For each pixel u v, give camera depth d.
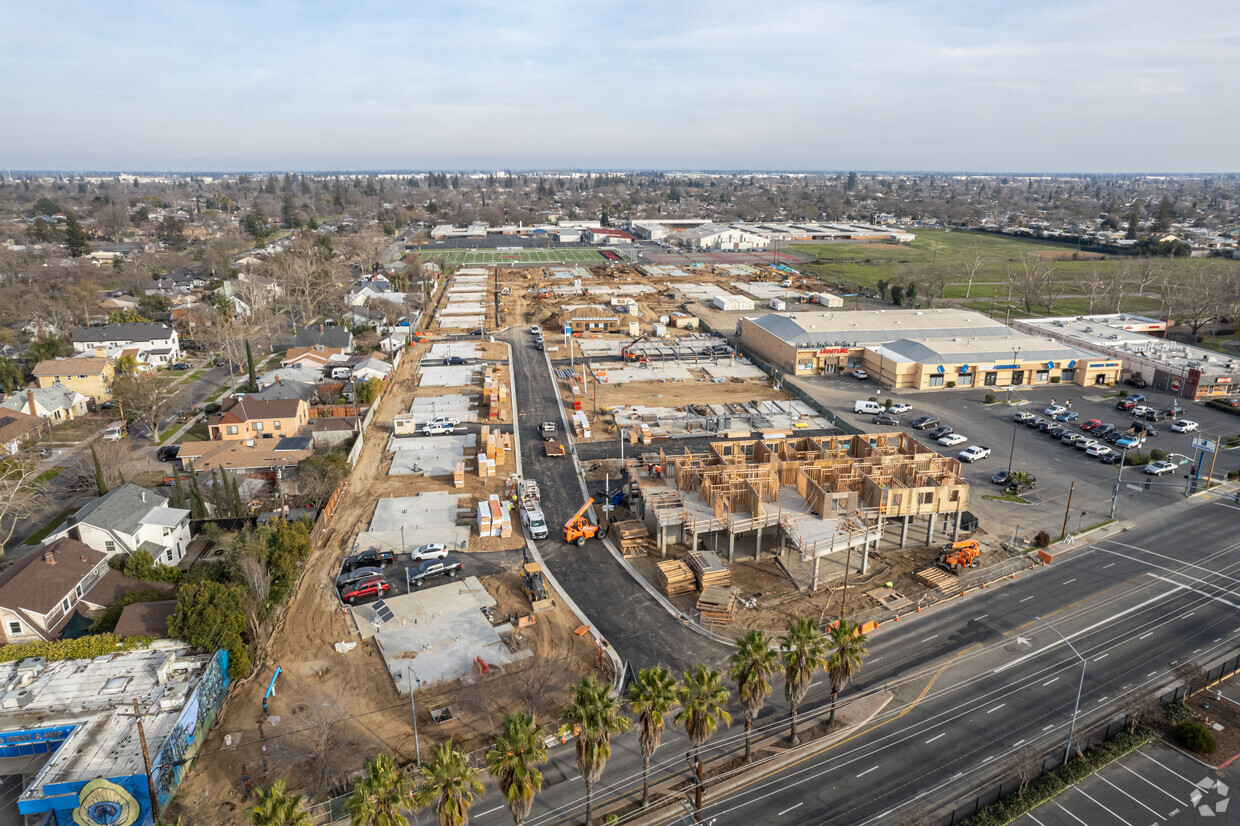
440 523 76.25
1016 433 102.00
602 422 107.19
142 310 179.50
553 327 171.50
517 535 73.75
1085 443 94.31
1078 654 54.91
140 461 90.31
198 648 52.84
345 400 113.12
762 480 71.00
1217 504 79.12
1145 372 122.88
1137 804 41.62
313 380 124.50
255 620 55.88
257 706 49.53
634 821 40.22
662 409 112.62
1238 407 108.69
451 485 85.88
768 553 70.44
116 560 64.06
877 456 74.69
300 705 49.50
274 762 44.38
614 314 175.88
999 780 43.06
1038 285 199.38
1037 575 65.94
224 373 133.62
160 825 38.09
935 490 68.88
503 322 179.00
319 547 71.19
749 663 41.47
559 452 94.00
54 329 151.00
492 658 54.44
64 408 106.75
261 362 140.88
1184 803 41.72
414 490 84.56
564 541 72.56
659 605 61.84
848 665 43.81
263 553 61.97
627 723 36.44
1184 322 162.12
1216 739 46.47
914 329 139.38
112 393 109.56
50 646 52.72
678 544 71.94
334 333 147.50
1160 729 47.50
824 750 45.69
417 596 62.72
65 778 41.34
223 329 135.88
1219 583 64.00
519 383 127.88
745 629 58.31
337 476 82.75
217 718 48.34
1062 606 61.16
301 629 58.22
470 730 47.09
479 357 145.75
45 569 58.75
